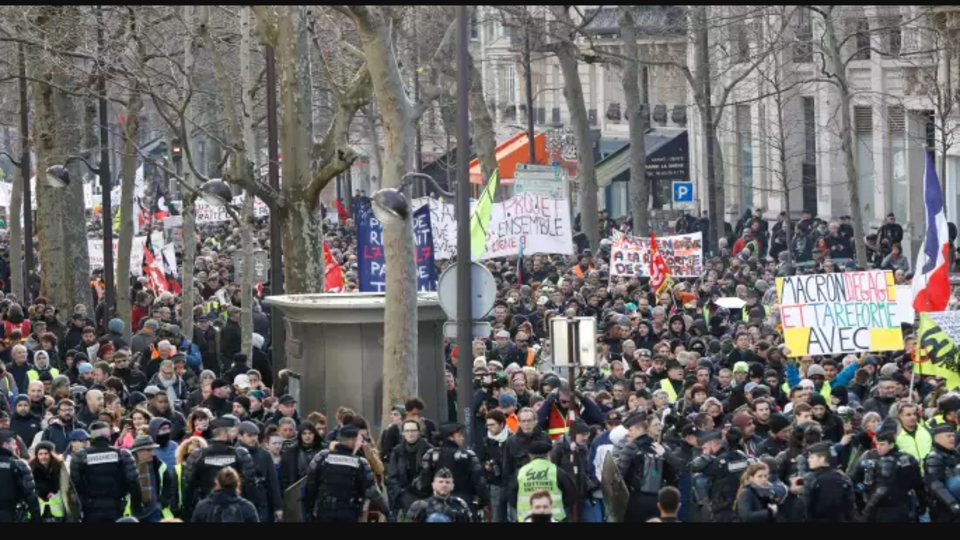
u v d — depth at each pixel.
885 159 70.75
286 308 31.53
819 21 60.81
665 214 73.75
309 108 38.19
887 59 68.19
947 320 28.56
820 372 30.36
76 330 39.94
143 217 77.25
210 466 23.03
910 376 30.50
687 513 24.27
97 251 69.25
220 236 84.88
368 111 77.75
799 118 77.25
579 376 32.69
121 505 23.25
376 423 30.88
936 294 31.30
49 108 50.44
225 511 21.33
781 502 22.80
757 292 41.44
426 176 29.33
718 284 48.28
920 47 64.31
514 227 48.03
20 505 22.81
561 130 90.38
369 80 37.53
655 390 30.02
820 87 73.00
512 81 112.12
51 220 51.62
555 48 65.44
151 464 23.84
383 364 30.39
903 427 24.55
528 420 24.22
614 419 25.28
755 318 40.44
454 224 51.25
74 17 43.38
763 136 71.31
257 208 79.81
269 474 23.53
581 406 26.86
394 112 29.55
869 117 72.56
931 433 24.47
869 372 31.06
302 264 38.06
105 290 45.75
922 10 57.06
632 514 23.61
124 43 43.28
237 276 60.19
